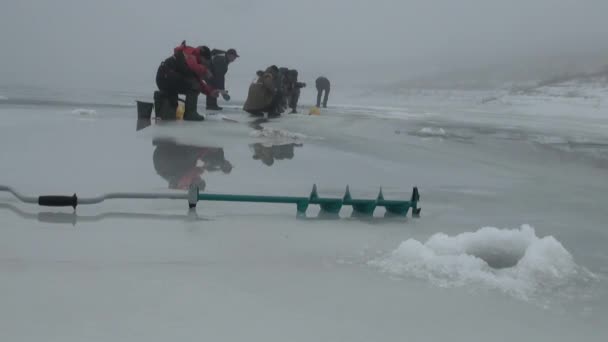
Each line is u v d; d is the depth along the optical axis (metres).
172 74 10.01
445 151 7.61
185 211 3.73
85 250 2.80
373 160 6.47
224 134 8.16
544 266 2.73
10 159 5.31
